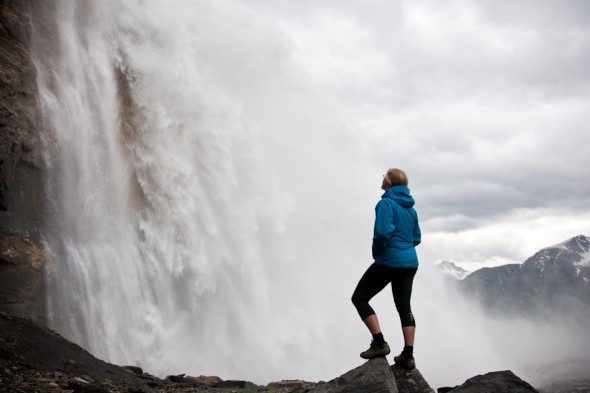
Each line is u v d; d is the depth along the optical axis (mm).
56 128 15781
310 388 7590
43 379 8547
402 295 7086
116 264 17125
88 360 10789
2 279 12992
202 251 20672
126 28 20078
